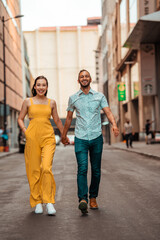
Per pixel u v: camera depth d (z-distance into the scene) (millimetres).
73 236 4074
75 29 101062
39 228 4465
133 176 9570
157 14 23562
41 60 101688
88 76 5355
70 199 6371
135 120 39344
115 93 49781
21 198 6680
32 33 101938
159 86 29469
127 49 37438
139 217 4934
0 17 38000
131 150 20500
